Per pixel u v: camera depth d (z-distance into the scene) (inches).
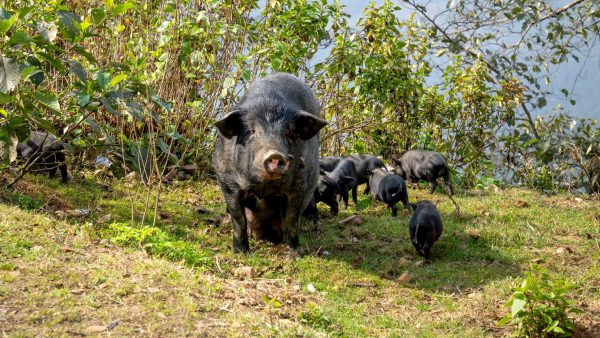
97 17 254.8
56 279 184.1
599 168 438.3
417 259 278.2
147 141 319.9
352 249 285.6
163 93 371.2
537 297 200.1
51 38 239.1
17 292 171.6
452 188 402.0
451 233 308.2
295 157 242.4
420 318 217.2
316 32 404.5
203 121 383.2
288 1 398.6
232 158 247.8
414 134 471.8
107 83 245.0
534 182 462.9
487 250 289.6
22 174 269.4
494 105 474.9
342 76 430.0
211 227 292.4
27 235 217.2
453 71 482.9
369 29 425.7
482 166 485.7
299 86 277.6
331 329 192.4
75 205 285.1
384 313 219.9
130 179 347.6
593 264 271.4
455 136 479.8
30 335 149.0
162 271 203.8
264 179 221.0
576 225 325.1
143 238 233.1
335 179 352.5
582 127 453.4
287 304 206.4
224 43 381.1
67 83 339.3
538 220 332.8
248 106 240.2
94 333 155.1
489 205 368.2
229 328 169.0
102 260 206.8
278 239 284.0
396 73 443.5
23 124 243.3
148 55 355.3
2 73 219.6
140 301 177.6
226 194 257.6
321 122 237.0
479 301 230.8
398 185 339.9
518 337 202.2
